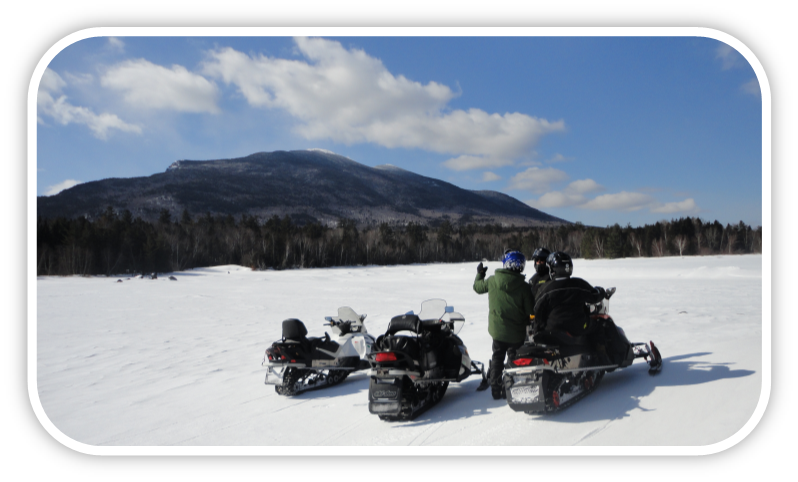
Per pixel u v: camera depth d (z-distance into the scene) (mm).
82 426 4867
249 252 104312
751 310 11977
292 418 4918
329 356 6133
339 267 111562
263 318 15195
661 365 5211
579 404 4395
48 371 7836
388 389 4508
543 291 4703
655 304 14500
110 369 7883
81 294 28672
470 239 156375
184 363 8195
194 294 28234
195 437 4438
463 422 4359
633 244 101625
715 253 91625
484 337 9008
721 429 3582
